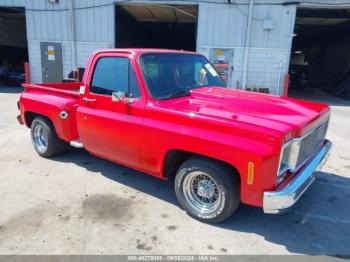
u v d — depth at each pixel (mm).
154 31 28359
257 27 14430
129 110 3857
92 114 4301
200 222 3590
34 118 5715
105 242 3193
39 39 16141
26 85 5770
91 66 4355
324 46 25312
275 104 3775
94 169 5086
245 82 15078
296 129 2996
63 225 3475
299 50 37031
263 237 3340
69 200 4043
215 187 3434
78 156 5684
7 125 8125
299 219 3717
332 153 6230
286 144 2922
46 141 5426
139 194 4254
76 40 15828
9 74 19156
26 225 3463
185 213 3775
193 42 35031
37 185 4461
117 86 4047
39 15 15836
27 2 15734
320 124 3732
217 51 14859
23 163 5312
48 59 16312
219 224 3555
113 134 4062
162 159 3627
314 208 3980
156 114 3605
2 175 4797
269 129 2910
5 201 3984
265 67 14922
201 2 14359
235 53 14789
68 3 15297
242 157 2982
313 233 3439
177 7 16406
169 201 4074
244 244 3215
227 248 3143
